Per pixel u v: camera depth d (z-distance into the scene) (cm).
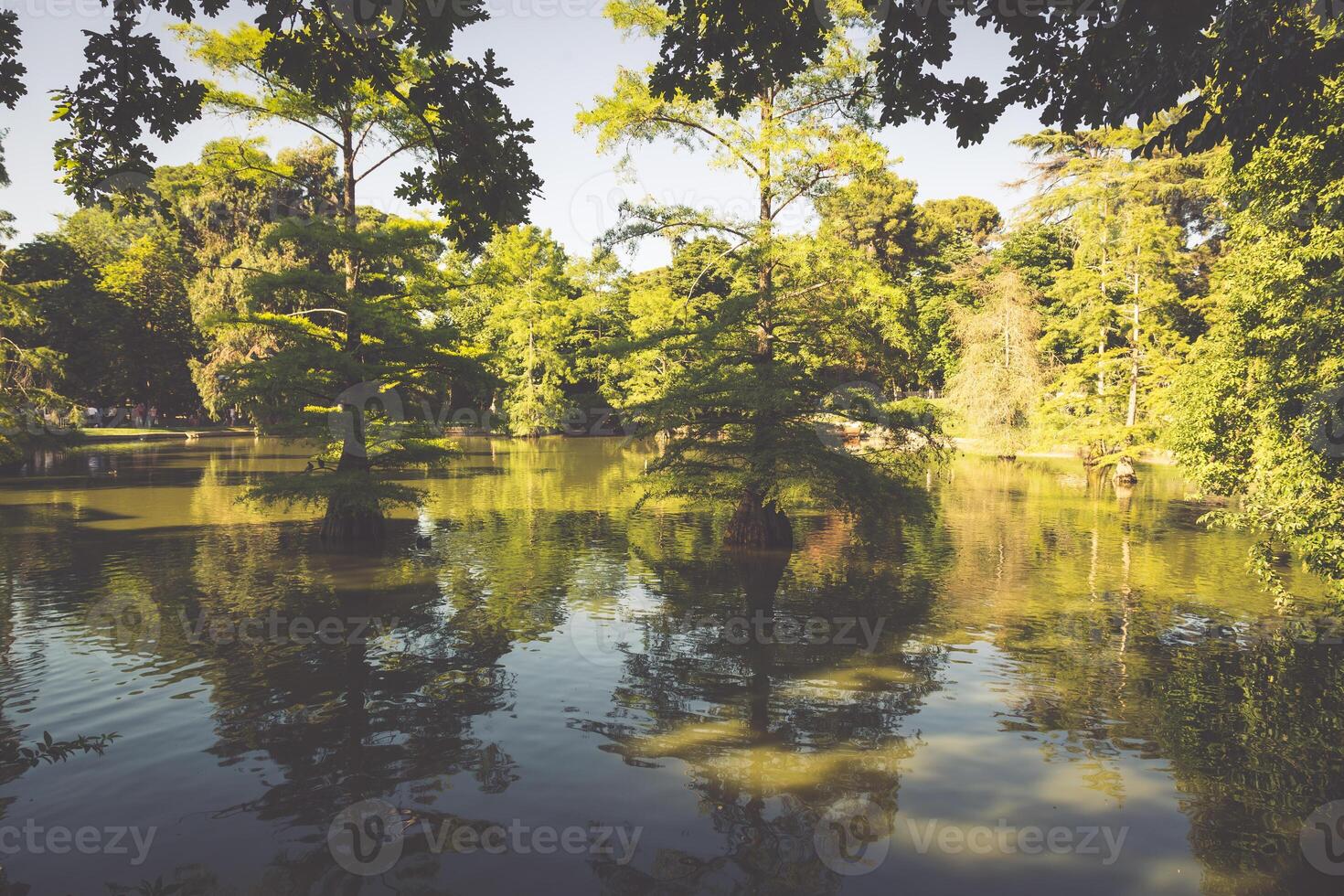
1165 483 3303
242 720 876
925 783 746
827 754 808
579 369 6081
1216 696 970
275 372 1642
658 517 2359
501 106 495
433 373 1902
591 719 893
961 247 6200
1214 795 722
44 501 2505
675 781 745
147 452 4281
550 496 2806
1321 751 820
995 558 1816
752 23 494
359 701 934
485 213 536
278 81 1692
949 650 1152
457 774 754
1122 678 1031
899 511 1803
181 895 551
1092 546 1952
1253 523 1141
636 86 1842
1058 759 799
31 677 995
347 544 1881
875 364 2036
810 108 1852
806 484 1698
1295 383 1041
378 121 1795
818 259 1808
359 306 1703
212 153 1733
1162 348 3397
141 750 795
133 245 6031
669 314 4597
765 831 655
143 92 476
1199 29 410
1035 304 4834
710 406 1888
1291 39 477
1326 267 1033
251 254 4462
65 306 4941
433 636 1195
